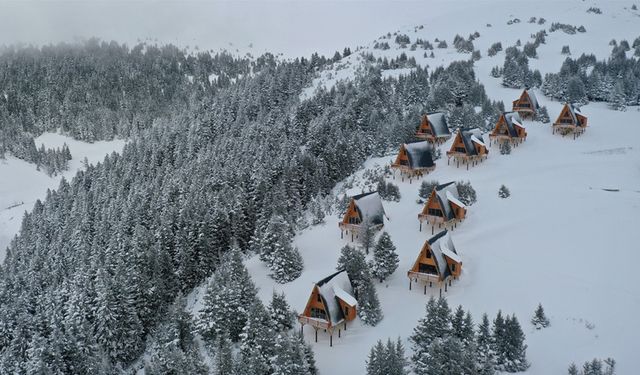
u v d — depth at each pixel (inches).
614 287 2388.0
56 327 2380.7
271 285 2815.0
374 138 4456.2
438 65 6712.6
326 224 3358.8
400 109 5009.8
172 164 5064.0
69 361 2333.9
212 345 2380.7
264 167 3924.7
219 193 3624.5
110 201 4306.1
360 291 2497.5
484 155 3954.2
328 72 7047.2
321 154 4190.5
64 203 4837.6
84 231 3971.5
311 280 2765.7
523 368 1948.8
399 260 2842.0
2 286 3523.6
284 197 3481.8
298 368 1913.1
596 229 2854.3
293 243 3213.6
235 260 2792.8
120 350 2564.0
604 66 5634.8
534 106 4687.5
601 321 2190.0
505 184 3526.1
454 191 3184.1
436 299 2502.5
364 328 2375.7
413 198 3476.9
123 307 2625.5
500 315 2021.4
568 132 4333.2
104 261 3228.3
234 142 4722.0
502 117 4099.4
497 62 6697.8
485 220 3129.9
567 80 5251.0
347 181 3949.3
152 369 2199.8
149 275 2947.8
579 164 3742.6
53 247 4001.0
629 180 3417.8
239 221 3336.6
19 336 2588.6
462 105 5019.7
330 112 5017.2
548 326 2206.0
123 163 5408.5
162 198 3905.0
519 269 2637.8
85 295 2743.6
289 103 5856.3
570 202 3181.6
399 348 1950.1
